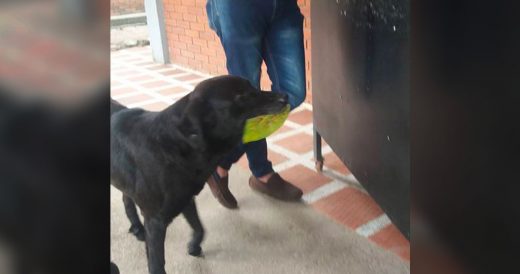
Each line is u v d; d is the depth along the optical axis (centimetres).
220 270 148
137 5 762
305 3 271
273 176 190
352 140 163
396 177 132
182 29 423
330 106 183
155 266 135
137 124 128
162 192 126
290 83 177
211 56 396
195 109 122
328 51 177
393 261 149
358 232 166
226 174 180
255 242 162
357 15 143
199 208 183
